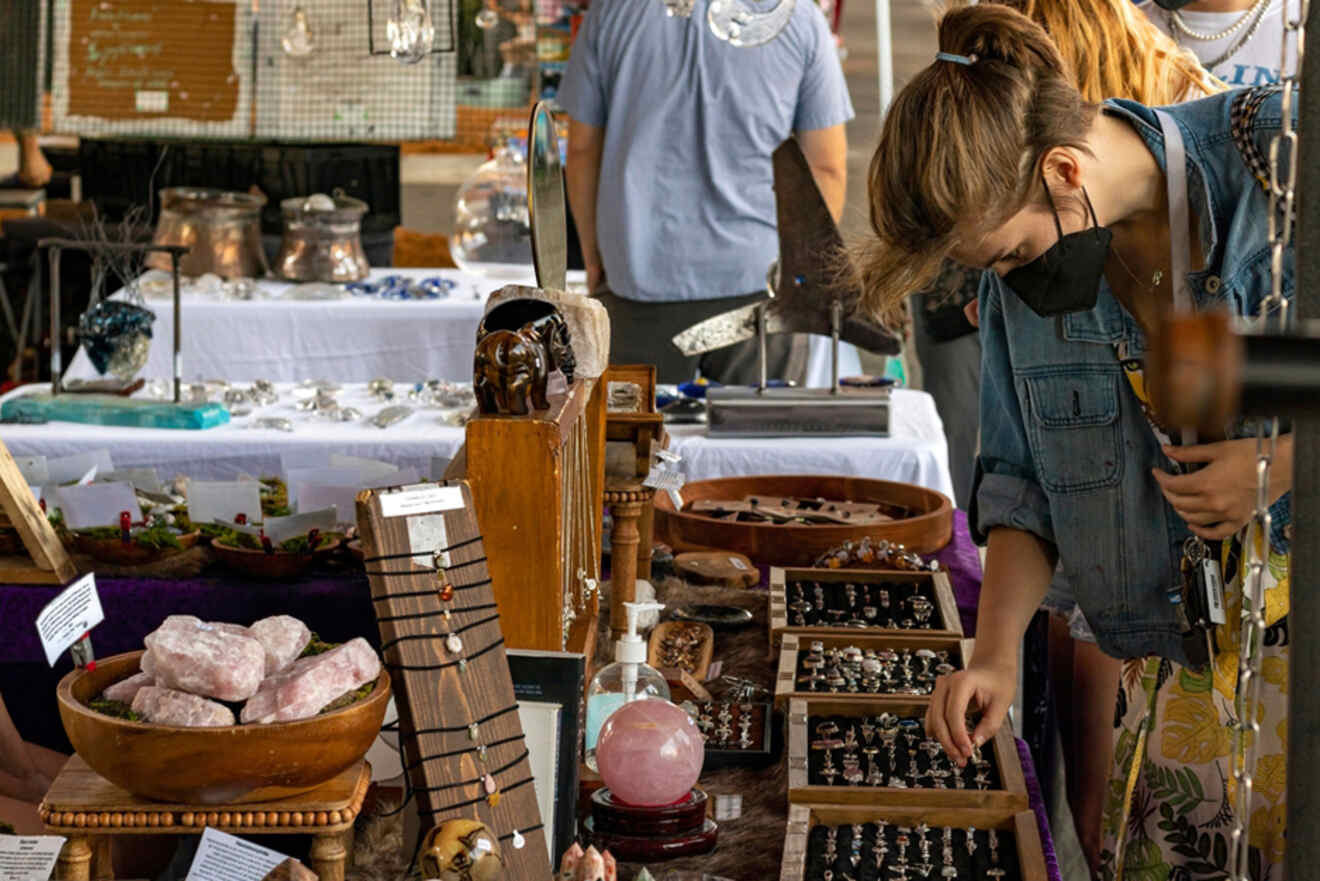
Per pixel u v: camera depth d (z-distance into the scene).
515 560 1.61
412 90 6.07
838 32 6.48
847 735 1.99
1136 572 1.97
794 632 2.37
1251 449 1.66
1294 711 0.75
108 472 2.62
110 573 2.13
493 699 1.42
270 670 1.36
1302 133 0.77
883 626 2.49
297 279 4.93
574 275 5.52
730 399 3.41
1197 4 2.94
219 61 6.09
